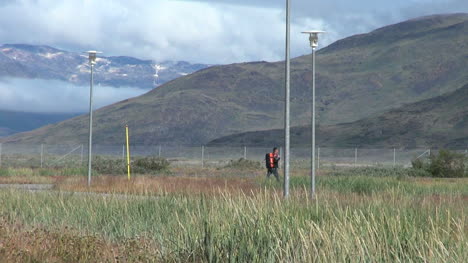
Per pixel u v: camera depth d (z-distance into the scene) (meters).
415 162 195.38
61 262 38.81
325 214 46.81
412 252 34.66
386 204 55.53
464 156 186.00
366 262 33.16
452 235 38.09
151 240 43.50
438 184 121.00
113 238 48.12
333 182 108.50
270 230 38.78
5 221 52.44
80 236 45.53
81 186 113.44
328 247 33.81
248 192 88.00
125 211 56.69
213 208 47.94
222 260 37.19
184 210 55.06
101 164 199.62
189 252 38.81
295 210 47.50
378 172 187.00
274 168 130.62
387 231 38.72
